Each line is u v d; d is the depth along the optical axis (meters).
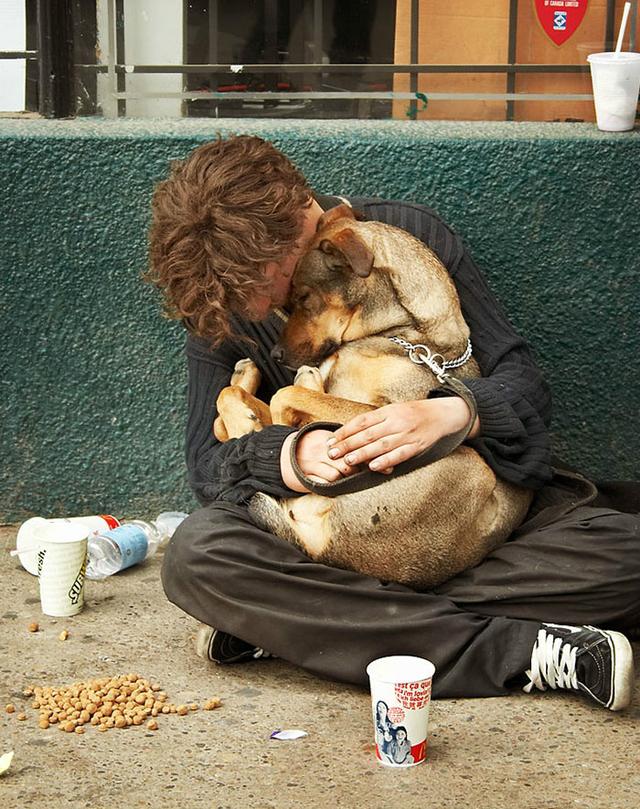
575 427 4.50
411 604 3.30
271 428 3.37
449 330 3.51
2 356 4.50
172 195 3.20
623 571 3.29
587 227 4.34
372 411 3.24
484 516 3.38
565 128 4.43
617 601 3.32
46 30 4.43
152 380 4.54
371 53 4.52
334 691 3.35
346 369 3.48
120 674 3.44
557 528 3.38
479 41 4.50
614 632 3.18
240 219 3.11
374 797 2.78
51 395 4.54
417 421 3.18
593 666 3.14
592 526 3.32
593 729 3.12
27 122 4.44
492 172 4.30
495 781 2.85
